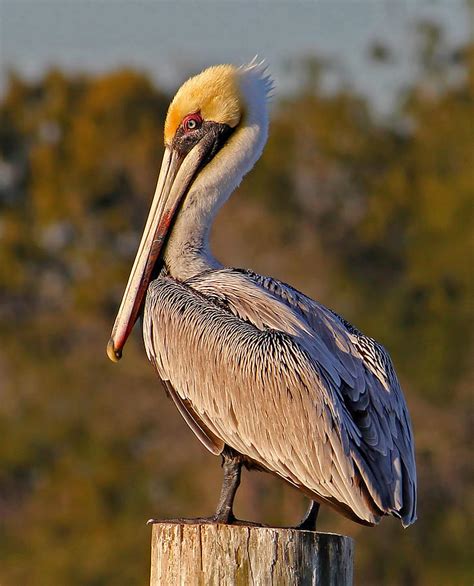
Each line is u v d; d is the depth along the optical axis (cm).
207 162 895
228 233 2839
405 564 2267
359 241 2895
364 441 766
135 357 2630
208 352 820
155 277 880
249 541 695
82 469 2564
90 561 2397
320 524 2216
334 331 814
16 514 2575
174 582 702
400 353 2562
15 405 2688
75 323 2850
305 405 779
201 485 2477
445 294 2645
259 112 902
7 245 2962
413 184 2939
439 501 2375
